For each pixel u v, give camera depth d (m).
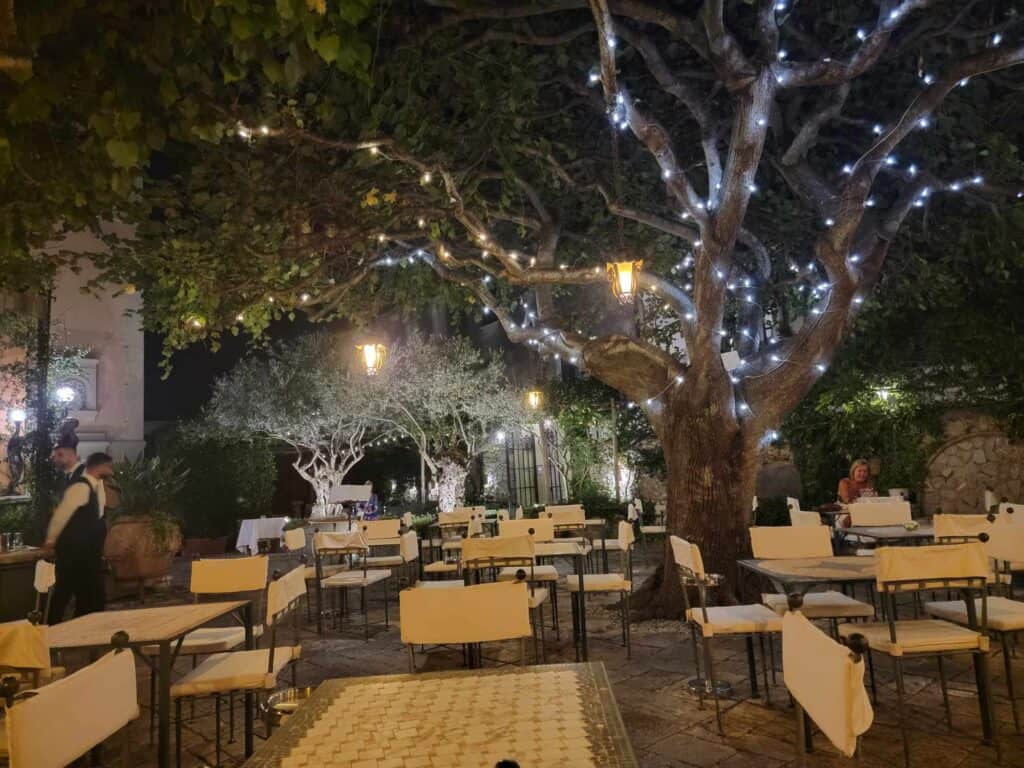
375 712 2.37
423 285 9.16
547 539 6.74
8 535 7.60
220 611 4.21
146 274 7.19
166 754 3.40
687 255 8.90
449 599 3.25
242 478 15.79
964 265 9.12
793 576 4.23
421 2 5.84
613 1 5.67
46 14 3.31
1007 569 5.18
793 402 6.51
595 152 7.68
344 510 14.41
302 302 7.53
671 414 6.85
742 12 6.48
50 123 4.17
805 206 7.80
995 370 9.84
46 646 2.94
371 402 15.05
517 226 8.76
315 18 3.26
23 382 10.05
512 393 14.70
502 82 6.21
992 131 6.84
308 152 5.95
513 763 1.52
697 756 3.79
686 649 5.75
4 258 4.66
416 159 5.86
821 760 3.67
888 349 10.52
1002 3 6.42
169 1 3.67
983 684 3.80
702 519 6.61
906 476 10.46
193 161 6.09
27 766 1.95
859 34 6.05
